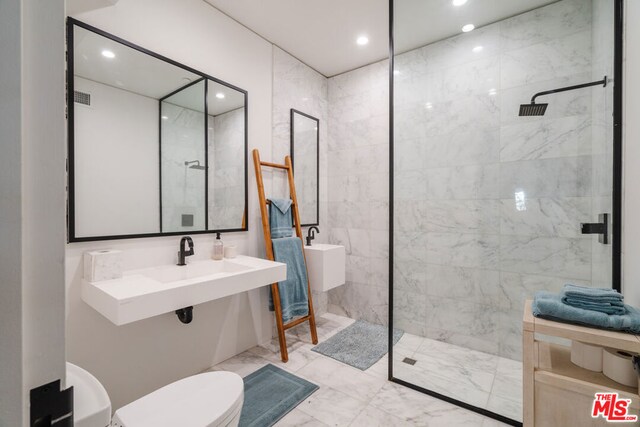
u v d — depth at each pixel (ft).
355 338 8.37
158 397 3.57
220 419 3.31
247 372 6.66
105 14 5.11
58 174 1.03
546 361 3.84
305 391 5.98
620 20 4.75
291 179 8.43
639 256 4.24
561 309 3.55
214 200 6.82
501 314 7.11
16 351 0.96
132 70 5.45
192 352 6.48
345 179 9.99
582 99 6.13
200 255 6.57
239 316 7.48
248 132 7.57
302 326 9.24
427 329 8.06
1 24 0.93
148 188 5.71
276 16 7.13
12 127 0.93
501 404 5.58
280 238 7.82
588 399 3.33
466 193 7.48
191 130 6.37
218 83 6.84
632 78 4.47
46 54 1.00
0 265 0.92
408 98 8.16
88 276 4.82
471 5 6.71
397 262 8.50
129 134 5.43
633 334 3.23
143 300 4.20
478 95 7.26
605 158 5.35
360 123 9.62
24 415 0.98
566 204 6.36
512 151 6.91
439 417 5.30
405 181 8.32
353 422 5.18
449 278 7.73
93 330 5.05
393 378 6.41
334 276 8.78
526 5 6.54
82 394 1.94
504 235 7.05
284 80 8.59
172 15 6.03
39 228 1.00
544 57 6.51
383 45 8.36
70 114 4.73
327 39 8.08
